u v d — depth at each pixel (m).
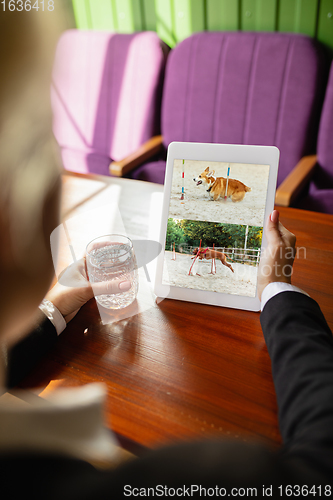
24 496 0.21
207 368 0.53
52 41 0.15
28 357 0.52
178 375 0.52
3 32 0.14
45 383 0.51
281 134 1.58
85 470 0.24
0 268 0.19
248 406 0.47
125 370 0.53
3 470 0.21
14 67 0.15
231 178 0.64
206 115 1.71
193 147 0.66
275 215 0.62
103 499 0.20
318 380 0.38
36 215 0.19
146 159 1.67
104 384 0.51
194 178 0.66
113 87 1.89
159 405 0.48
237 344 0.56
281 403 0.40
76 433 0.28
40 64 0.15
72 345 0.57
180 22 1.88
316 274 0.70
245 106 1.62
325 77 1.51
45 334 0.55
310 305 0.51
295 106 1.52
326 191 1.46
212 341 0.57
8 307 0.20
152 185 1.07
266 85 1.55
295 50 1.48
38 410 0.26
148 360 0.54
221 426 0.45
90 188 1.06
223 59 1.60
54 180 0.19
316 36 1.61
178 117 1.77
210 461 0.21
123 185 1.07
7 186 0.17
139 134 1.89
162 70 1.77
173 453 0.22
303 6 1.57
